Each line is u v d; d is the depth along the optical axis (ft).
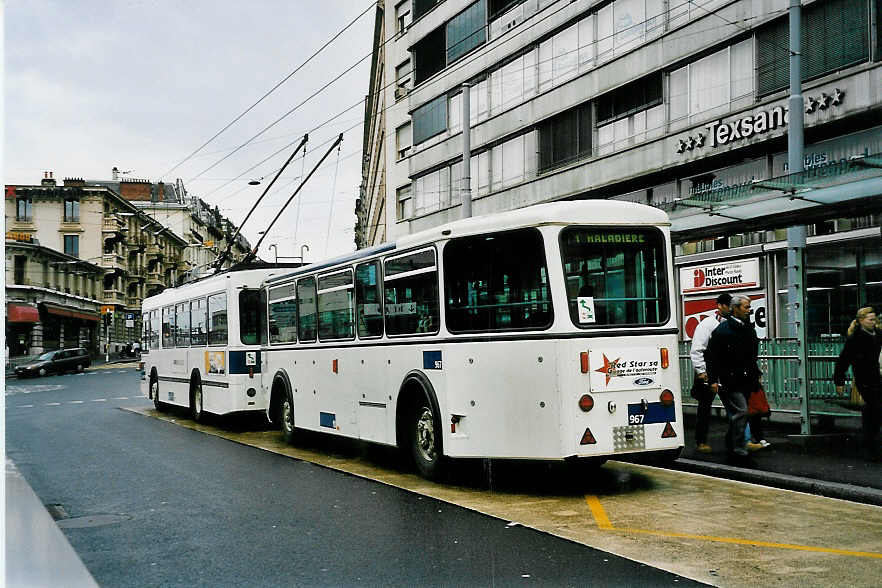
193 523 23.99
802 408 35.27
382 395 32.81
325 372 38.40
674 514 23.53
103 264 202.59
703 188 68.59
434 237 29.27
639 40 74.28
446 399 28.25
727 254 63.00
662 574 17.51
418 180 116.37
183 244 306.55
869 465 28.71
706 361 31.53
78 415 66.95
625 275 26.68
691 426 40.98
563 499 26.11
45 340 168.96
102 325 205.26
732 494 26.37
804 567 17.93
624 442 25.94
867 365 30.66
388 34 129.70
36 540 20.17
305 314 41.04
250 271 49.11
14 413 71.20
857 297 49.42
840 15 55.93
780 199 34.63
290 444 42.98
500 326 26.99
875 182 31.19
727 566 18.06
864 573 17.42
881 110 52.95
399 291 31.58
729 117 64.08
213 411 51.57
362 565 18.78
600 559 18.79
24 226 189.47
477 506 25.23
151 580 18.08
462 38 103.71
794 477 27.04
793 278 39.68
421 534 21.62
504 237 27.12
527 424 26.04
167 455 39.75
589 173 80.43
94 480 32.42
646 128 74.18
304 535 21.97
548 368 25.67
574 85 82.43
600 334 25.90
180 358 60.44
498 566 18.37
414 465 34.58
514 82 93.20
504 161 95.50
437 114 110.32
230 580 17.95
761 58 62.08
